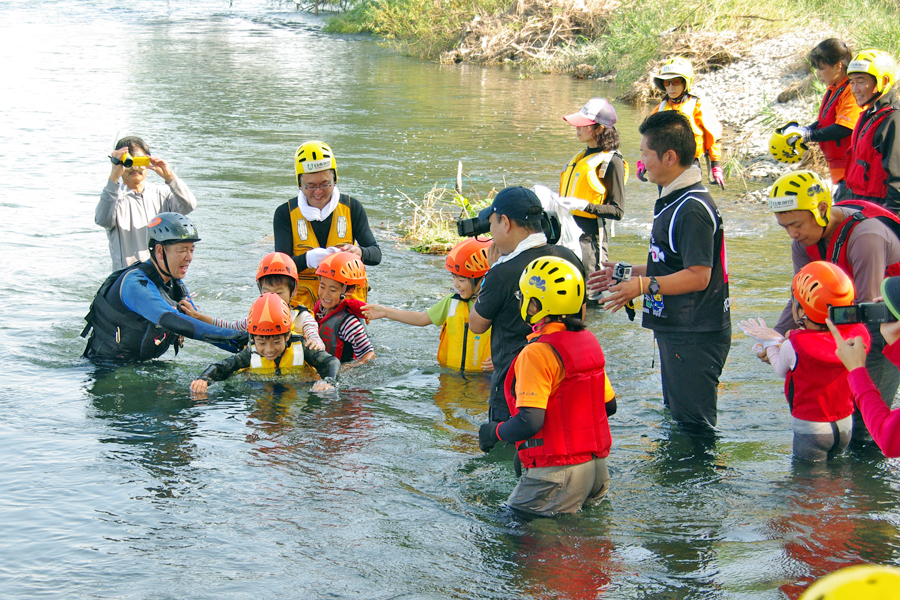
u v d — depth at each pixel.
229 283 7.74
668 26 20.62
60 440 4.47
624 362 5.81
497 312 4.11
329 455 4.37
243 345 5.62
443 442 4.57
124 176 6.20
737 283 7.59
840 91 6.76
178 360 5.92
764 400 5.12
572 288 3.62
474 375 5.69
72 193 11.00
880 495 3.88
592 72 24.39
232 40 32.59
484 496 3.92
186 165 12.95
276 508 3.75
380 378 5.61
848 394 4.21
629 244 9.06
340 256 5.82
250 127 16.17
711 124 8.30
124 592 3.04
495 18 28.39
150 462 4.22
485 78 24.09
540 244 4.07
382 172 12.82
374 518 3.67
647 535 3.51
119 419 4.79
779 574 3.15
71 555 3.30
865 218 4.32
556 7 27.55
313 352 5.57
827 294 4.01
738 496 3.89
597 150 7.11
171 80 21.98
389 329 6.71
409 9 29.59
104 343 5.76
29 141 14.16
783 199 4.31
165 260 5.57
